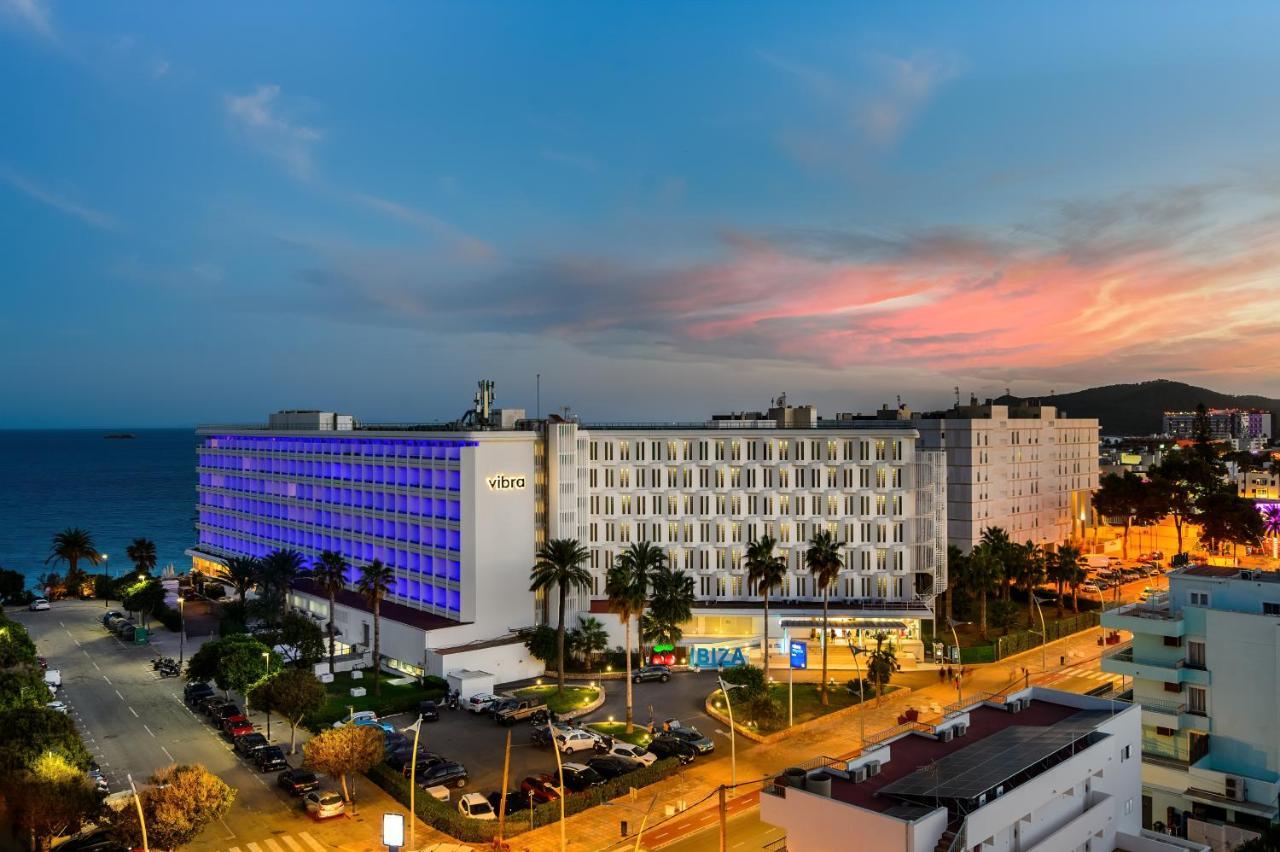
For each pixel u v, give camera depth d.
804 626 111.62
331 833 62.31
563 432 116.50
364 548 131.62
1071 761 51.38
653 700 95.00
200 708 90.56
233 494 172.50
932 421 157.75
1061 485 183.00
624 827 62.25
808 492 123.19
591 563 122.75
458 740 82.31
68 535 164.00
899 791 45.50
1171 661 67.81
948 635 118.12
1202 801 62.66
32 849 57.25
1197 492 184.88
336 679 103.12
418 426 144.00
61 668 108.69
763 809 48.16
